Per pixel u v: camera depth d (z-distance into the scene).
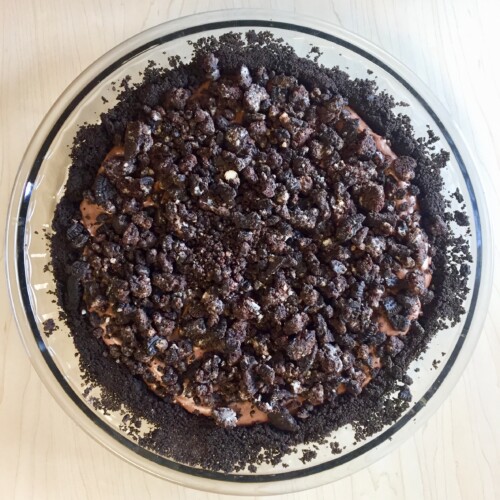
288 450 0.25
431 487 0.28
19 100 0.28
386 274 0.25
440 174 0.26
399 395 0.26
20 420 0.27
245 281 0.24
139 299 0.24
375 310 0.25
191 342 0.24
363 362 0.25
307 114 0.25
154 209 0.24
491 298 0.29
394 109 0.26
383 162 0.25
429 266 0.26
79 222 0.24
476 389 0.29
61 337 0.25
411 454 0.28
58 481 0.27
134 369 0.24
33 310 0.25
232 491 0.25
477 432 0.29
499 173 0.29
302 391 0.25
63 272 0.25
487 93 0.29
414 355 0.26
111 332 0.24
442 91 0.29
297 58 0.26
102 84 0.25
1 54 0.28
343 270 0.24
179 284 0.23
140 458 0.25
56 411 0.27
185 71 0.25
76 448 0.27
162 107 0.24
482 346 0.29
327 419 0.25
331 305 0.25
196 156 0.24
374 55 0.26
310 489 0.27
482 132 0.29
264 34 0.26
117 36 0.28
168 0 0.28
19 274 0.25
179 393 0.24
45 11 0.28
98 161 0.24
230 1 0.28
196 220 0.24
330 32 0.26
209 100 0.24
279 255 0.24
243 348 0.24
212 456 0.25
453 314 0.26
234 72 0.25
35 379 0.27
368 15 0.29
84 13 0.28
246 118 0.24
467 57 0.29
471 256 0.26
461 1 0.29
